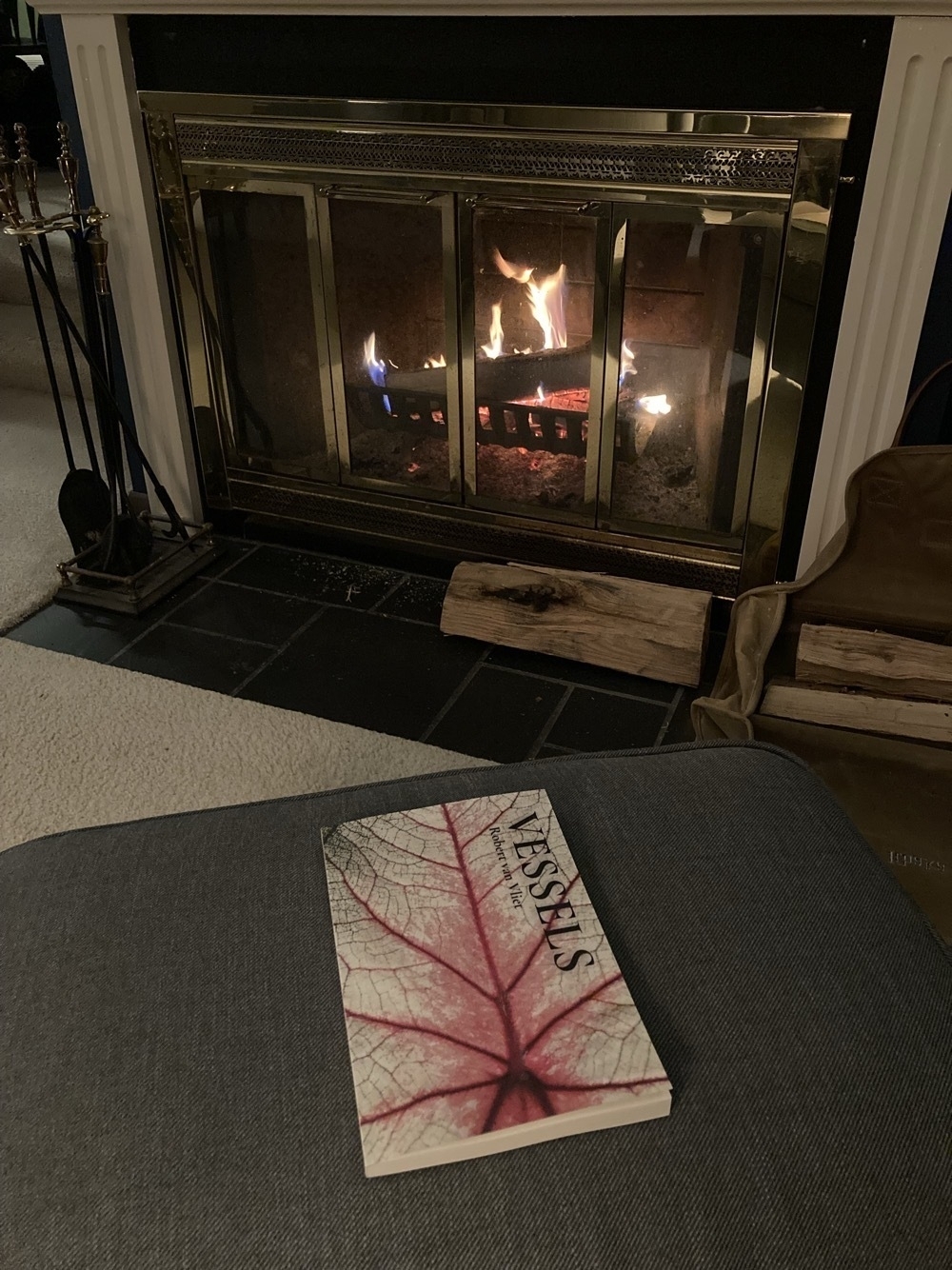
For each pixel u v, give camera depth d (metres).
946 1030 0.79
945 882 1.15
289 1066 0.76
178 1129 0.73
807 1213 0.67
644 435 1.95
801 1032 0.78
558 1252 0.65
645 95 1.63
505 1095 0.71
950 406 1.68
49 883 0.94
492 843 0.93
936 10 1.40
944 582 1.39
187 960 0.85
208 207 2.05
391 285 2.01
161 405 2.27
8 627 2.09
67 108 2.06
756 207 1.63
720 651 1.98
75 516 2.17
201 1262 0.65
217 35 1.86
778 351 1.72
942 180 1.51
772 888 0.90
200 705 1.86
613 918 0.87
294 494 2.29
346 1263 0.64
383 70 1.77
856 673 1.39
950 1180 0.69
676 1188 0.68
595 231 1.76
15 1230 0.68
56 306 1.99
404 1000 0.79
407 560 2.25
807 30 1.50
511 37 1.66
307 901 0.90
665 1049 0.76
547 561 2.11
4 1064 0.78
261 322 2.16
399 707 1.86
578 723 1.81
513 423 2.02
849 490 1.36
